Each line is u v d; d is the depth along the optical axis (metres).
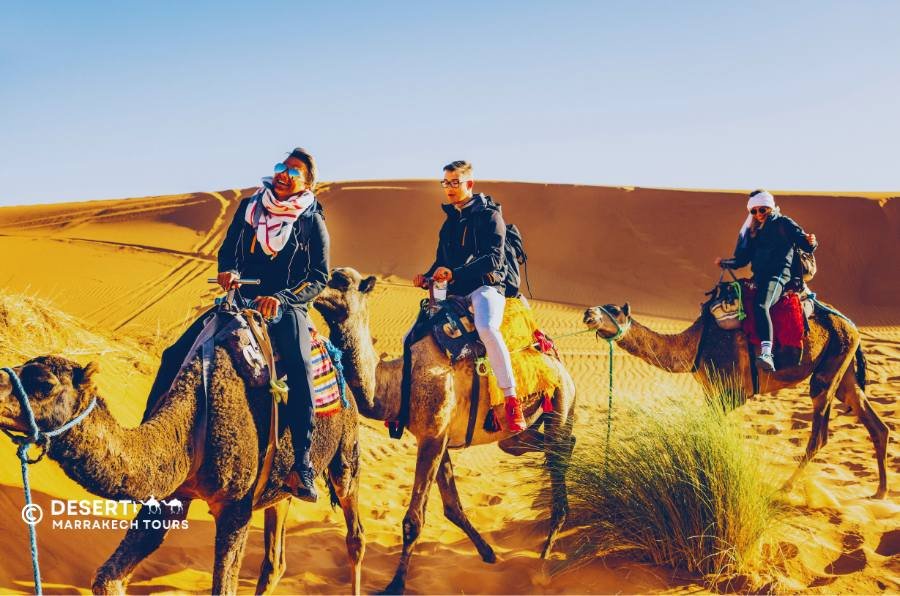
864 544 6.31
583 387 18.17
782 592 5.52
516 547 6.88
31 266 36.19
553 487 6.39
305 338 4.76
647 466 6.10
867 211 39.16
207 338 4.45
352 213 47.28
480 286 6.27
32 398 3.41
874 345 22.20
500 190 46.19
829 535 6.46
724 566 5.79
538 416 6.61
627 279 38.03
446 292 6.48
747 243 8.16
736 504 5.82
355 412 5.38
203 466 4.17
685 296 36.47
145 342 10.13
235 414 4.25
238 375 4.35
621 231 41.38
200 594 5.32
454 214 6.42
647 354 7.81
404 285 36.53
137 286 33.34
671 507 5.91
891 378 16.62
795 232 7.81
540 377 6.39
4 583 4.76
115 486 3.70
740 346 7.79
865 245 38.06
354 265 41.03
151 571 5.51
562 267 39.41
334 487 5.30
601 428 6.74
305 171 4.83
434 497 8.34
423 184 52.00
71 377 3.56
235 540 4.30
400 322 28.14
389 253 42.50
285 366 4.66
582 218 42.59
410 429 6.02
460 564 6.35
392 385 5.93
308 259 4.92
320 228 4.92
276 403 4.44
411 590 5.81
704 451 5.99
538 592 5.75
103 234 46.28
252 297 4.89
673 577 5.80
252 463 4.32
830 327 8.02
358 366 5.61
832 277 37.12
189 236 45.66
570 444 6.55
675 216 41.81
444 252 6.43
